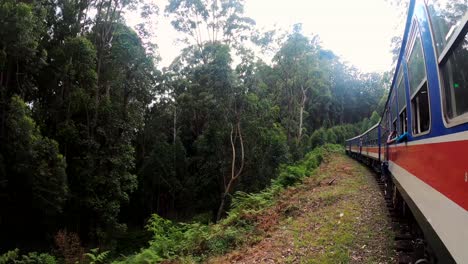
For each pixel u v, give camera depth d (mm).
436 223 2832
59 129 21969
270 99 37844
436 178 2828
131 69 30062
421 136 3635
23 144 17656
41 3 21734
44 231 22609
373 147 14992
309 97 55031
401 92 5781
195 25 37094
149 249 8859
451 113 2400
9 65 18625
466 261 1942
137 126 27016
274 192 14055
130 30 29984
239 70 31312
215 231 9367
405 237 6219
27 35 17672
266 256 6629
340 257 5879
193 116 40219
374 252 5922
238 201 14258
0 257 13961
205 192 35250
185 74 40250
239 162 32625
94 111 24234
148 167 35625
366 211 8586
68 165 22297
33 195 19266
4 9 16688
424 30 3354
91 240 22438
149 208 36719
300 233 7684
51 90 23281
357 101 77188
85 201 21906
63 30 23797
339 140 58531
